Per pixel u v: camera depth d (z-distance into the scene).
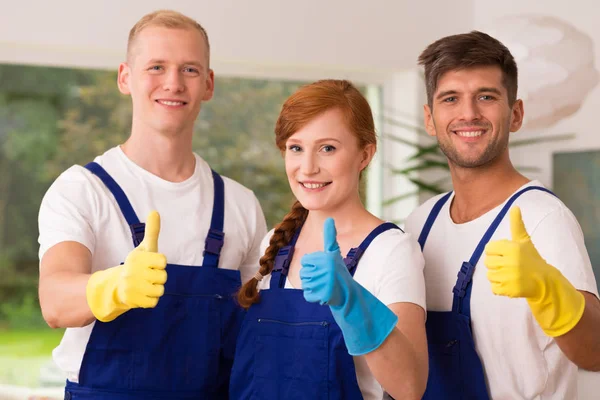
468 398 1.76
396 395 1.46
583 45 2.71
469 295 1.79
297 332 1.67
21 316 5.52
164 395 1.98
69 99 5.24
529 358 1.72
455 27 3.98
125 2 3.47
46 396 3.14
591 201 3.33
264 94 4.09
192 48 2.03
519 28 2.72
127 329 1.97
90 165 2.06
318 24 3.75
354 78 3.97
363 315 1.40
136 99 2.06
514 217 1.41
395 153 4.05
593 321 1.46
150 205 2.05
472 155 1.83
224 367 2.05
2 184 5.55
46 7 3.38
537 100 2.73
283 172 4.11
